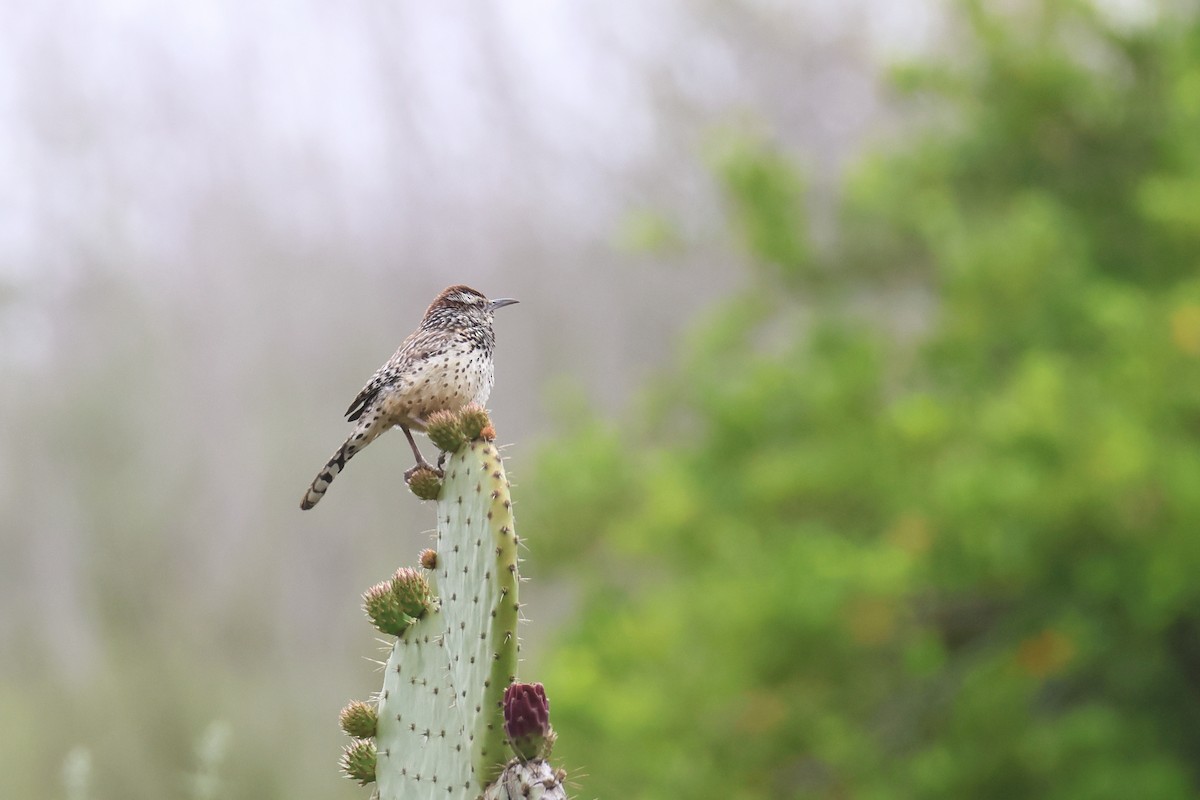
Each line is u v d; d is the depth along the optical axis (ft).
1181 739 41.81
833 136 87.25
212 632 90.89
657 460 51.29
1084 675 44.21
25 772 68.39
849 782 41.68
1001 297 43.06
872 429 44.19
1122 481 35.70
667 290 93.50
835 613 39.68
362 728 15.05
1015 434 37.29
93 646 88.33
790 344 51.03
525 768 12.73
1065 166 50.29
